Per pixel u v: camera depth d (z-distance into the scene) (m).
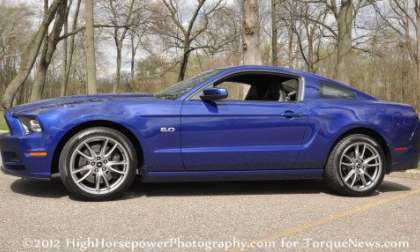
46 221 4.40
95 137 5.12
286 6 24.69
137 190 5.85
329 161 5.77
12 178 6.39
